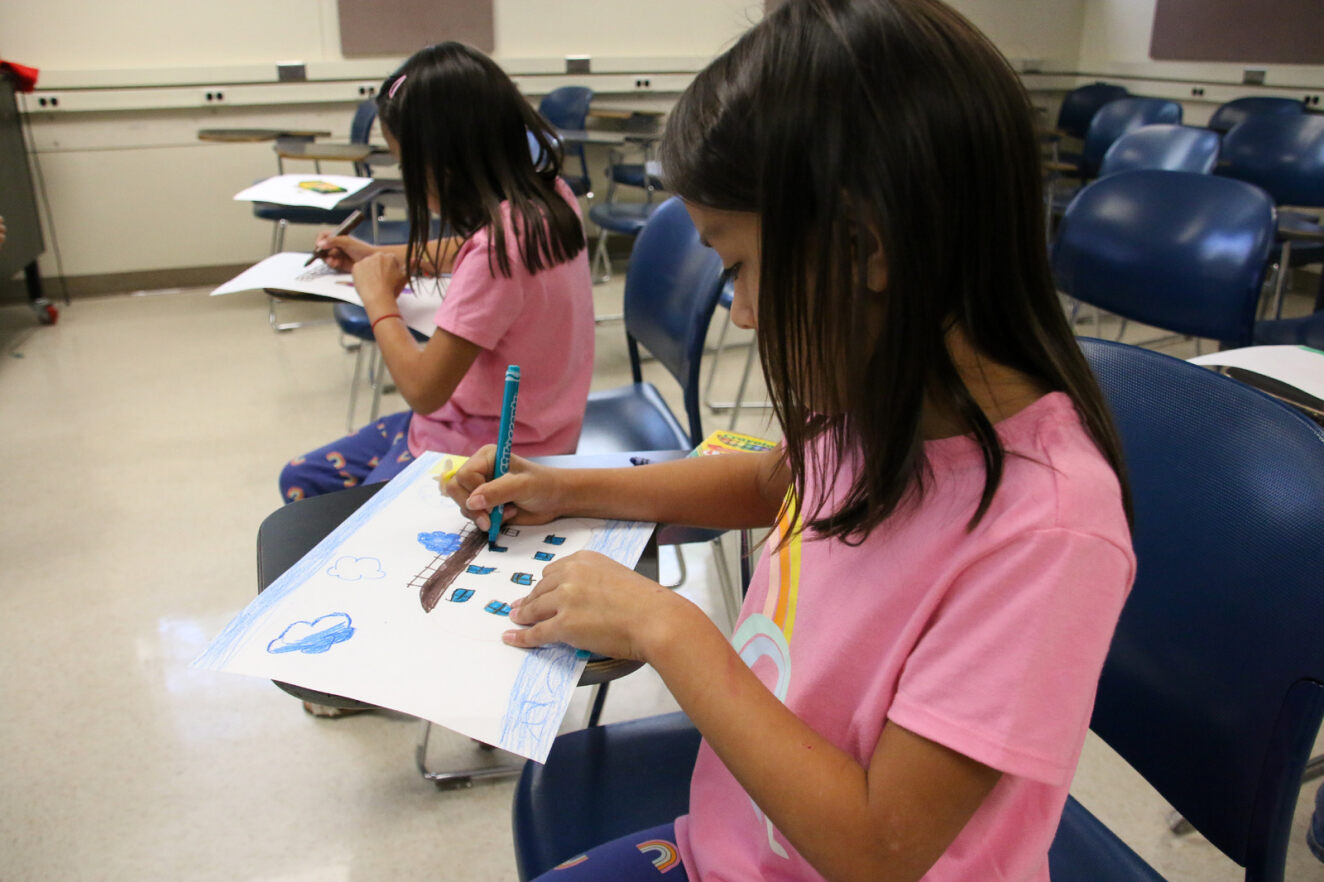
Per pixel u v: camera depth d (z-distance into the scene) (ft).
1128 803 4.86
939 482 1.70
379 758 5.31
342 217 11.28
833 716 1.89
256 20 14.16
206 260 14.97
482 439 4.93
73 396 10.35
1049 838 1.83
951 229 1.47
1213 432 2.44
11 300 13.87
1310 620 2.13
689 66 16.75
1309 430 2.25
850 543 1.84
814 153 1.44
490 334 4.57
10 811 4.90
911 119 1.41
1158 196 6.75
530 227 4.58
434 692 2.10
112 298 14.30
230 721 5.57
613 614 2.06
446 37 15.25
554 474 2.83
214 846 4.71
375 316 4.83
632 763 2.99
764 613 2.22
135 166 14.16
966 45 1.48
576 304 5.04
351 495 3.17
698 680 1.89
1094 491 1.55
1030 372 1.64
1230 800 2.31
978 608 1.57
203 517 7.81
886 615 1.78
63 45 13.37
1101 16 18.47
